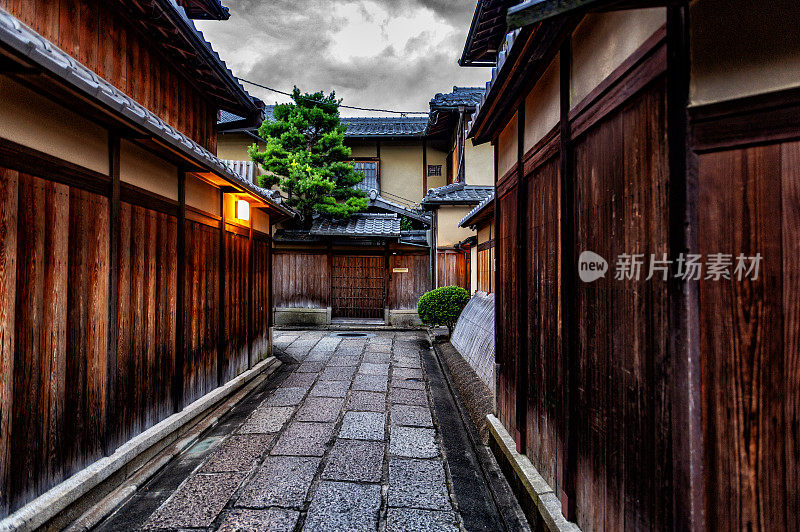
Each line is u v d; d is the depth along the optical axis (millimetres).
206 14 6480
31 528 2803
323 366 9117
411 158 18016
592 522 2514
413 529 3355
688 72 1689
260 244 9000
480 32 5324
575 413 2764
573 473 2771
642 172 2002
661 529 1846
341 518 3482
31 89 2973
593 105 2496
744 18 1567
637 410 2045
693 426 1665
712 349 1638
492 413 5168
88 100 2898
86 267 3590
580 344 2709
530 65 3223
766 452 1526
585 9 1607
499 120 4500
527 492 3459
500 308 4910
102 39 4031
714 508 1622
